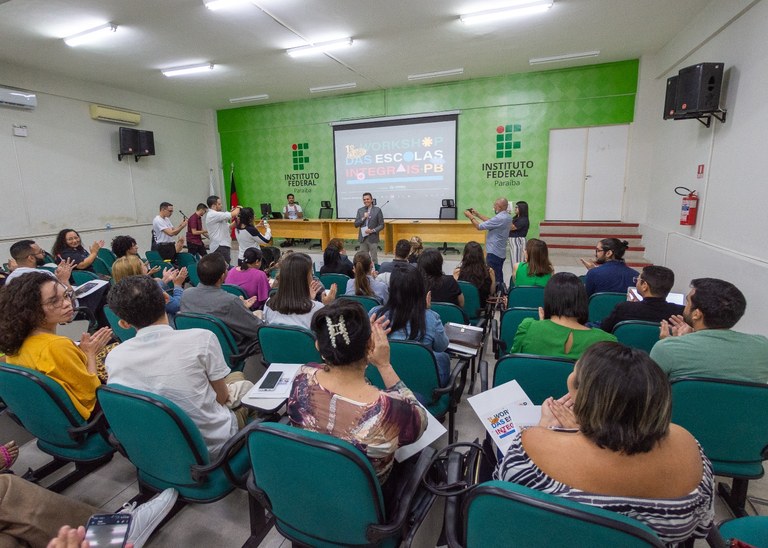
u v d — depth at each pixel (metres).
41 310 1.59
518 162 8.05
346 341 1.09
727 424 1.44
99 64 6.45
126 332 2.60
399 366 1.92
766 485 1.93
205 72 7.00
